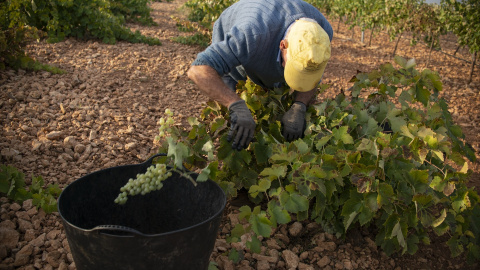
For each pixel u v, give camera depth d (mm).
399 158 2535
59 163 3217
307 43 2174
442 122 2967
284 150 2453
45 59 5512
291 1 2568
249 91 2973
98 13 6785
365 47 9461
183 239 1694
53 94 4324
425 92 3074
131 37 7113
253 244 2277
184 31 8633
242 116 2434
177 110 4570
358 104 3027
